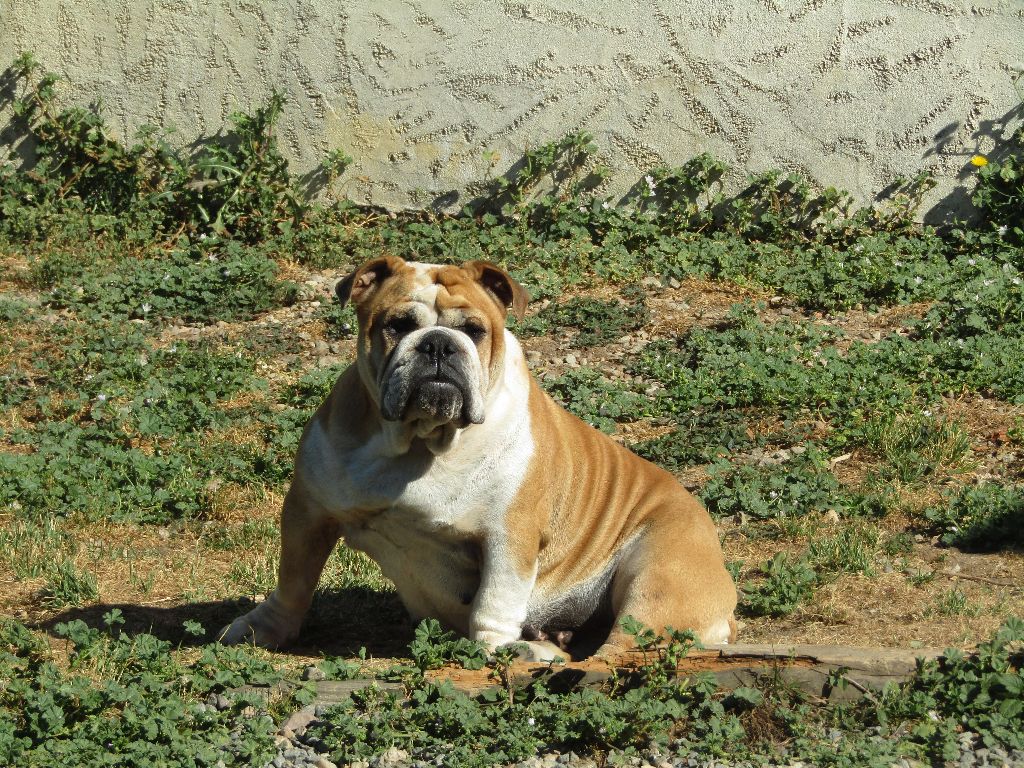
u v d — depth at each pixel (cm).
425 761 808
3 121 2367
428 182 2341
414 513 944
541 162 2308
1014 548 1264
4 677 910
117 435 1564
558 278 2112
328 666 919
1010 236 2242
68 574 1153
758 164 2312
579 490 1024
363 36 2320
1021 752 801
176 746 801
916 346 1828
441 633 947
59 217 2270
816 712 853
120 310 1977
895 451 1524
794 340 1892
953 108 2267
